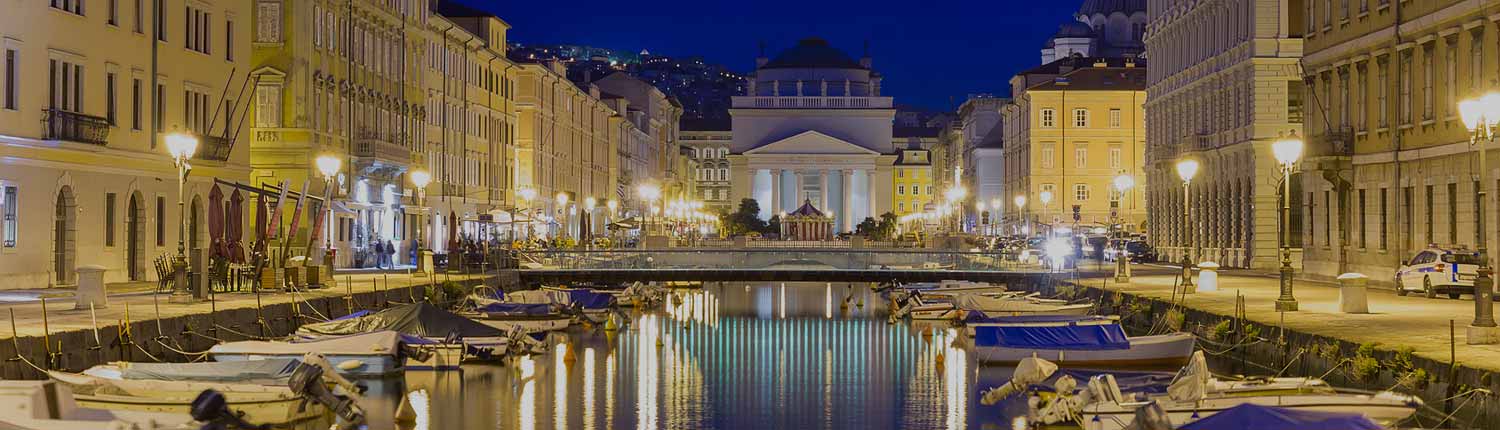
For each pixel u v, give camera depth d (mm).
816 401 41719
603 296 68188
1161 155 103562
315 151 75312
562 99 145500
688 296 92125
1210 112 94750
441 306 64188
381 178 87812
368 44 85625
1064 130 147750
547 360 51625
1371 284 62156
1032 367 37469
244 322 45469
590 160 164000
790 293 95375
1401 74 60188
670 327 67125
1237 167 88438
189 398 32938
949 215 184625
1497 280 52219
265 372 35125
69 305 44875
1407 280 53906
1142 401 31781
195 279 48281
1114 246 103750
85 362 36062
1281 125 84188
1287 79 84188
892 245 135625
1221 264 91688
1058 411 33562
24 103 52094
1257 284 64625
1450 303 49531
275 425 32688
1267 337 40719
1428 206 58312
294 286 54656
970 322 57469
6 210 51250
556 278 81375
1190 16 99562
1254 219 84562
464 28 120125
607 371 48469
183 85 63562
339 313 52875
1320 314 44656
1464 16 53844
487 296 68562
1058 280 73125
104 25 57250
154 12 60844
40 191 53281
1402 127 60219
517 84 129250
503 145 124125
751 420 38312
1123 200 147375
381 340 43688
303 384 33781
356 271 75812
